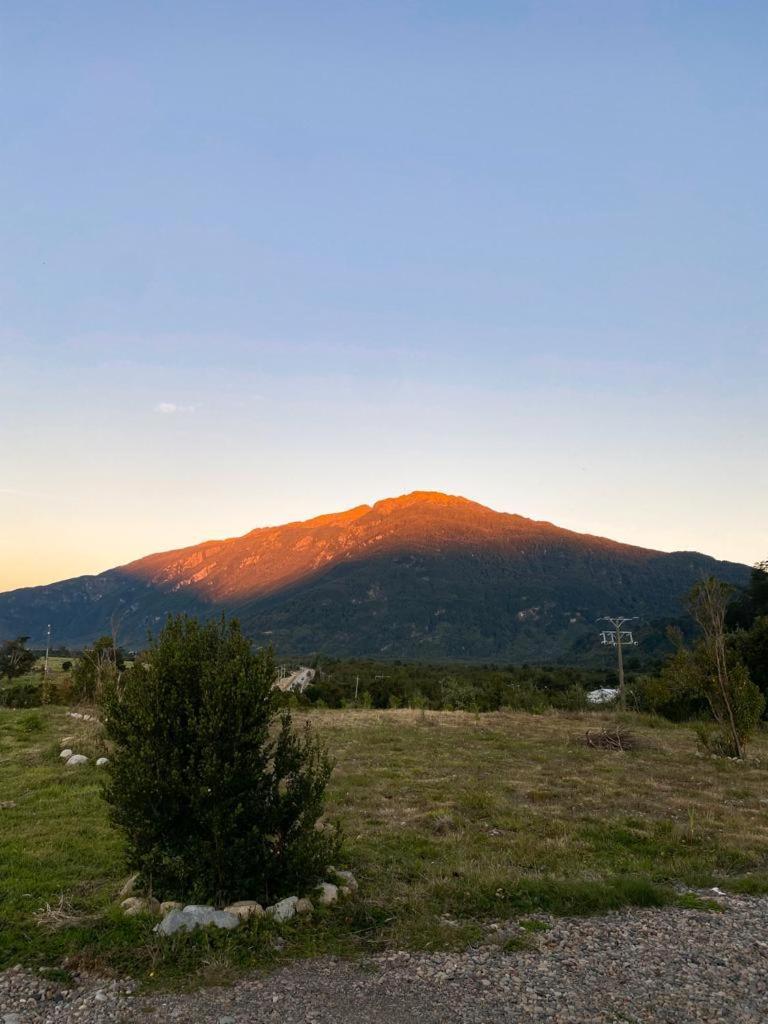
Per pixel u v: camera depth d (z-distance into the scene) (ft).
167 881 22.70
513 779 45.39
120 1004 16.94
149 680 23.03
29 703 114.21
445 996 17.44
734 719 56.49
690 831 32.50
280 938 20.56
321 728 69.87
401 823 34.42
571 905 23.49
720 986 18.06
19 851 28.19
